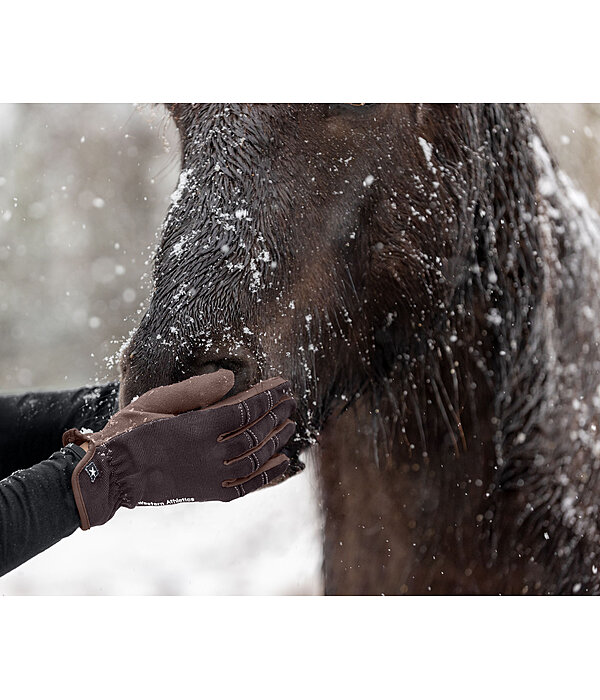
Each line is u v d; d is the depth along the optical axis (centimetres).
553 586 192
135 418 133
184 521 318
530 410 194
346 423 208
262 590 287
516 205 189
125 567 306
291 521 295
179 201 151
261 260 147
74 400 195
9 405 194
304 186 155
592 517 192
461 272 184
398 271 173
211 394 135
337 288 161
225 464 133
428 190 173
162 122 201
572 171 222
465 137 181
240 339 142
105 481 126
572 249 197
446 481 200
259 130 154
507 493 196
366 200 165
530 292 191
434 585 202
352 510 214
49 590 306
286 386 142
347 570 215
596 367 196
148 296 168
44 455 193
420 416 197
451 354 190
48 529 121
